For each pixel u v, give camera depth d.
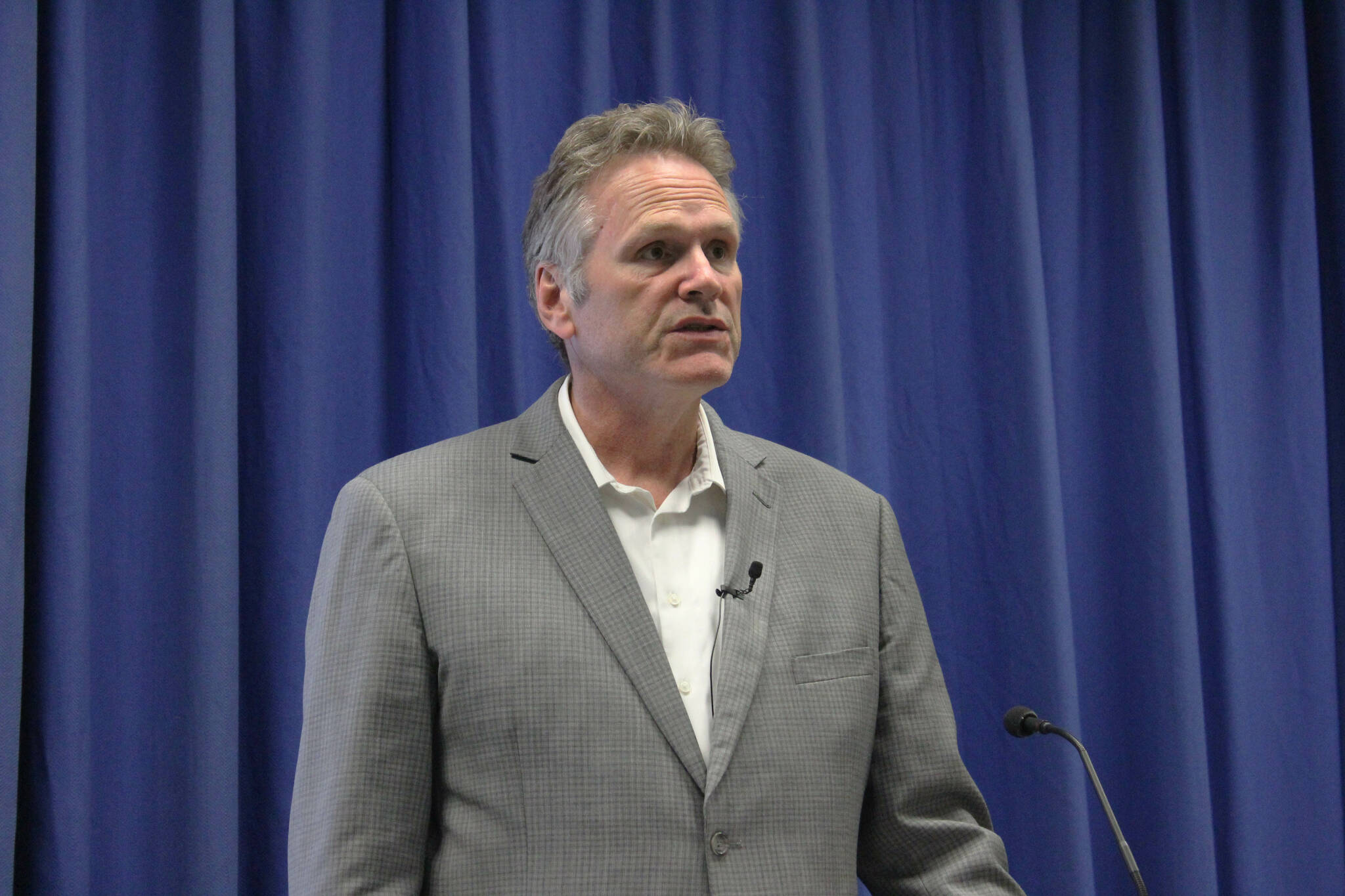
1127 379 2.85
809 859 1.22
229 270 2.12
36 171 2.06
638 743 1.20
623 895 1.15
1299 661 2.93
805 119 2.58
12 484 1.92
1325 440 2.99
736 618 1.30
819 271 2.54
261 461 2.18
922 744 1.37
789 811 1.23
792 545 1.40
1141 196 2.84
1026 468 2.66
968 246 2.80
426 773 1.22
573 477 1.35
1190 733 2.68
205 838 1.99
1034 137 2.90
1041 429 2.65
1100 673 2.81
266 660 2.14
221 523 2.06
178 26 2.19
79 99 2.06
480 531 1.30
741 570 1.34
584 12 2.48
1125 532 2.82
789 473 1.50
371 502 1.30
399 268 2.31
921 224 2.76
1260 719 2.88
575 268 1.38
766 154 2.63
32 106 1.99
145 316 2.12
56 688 1.94
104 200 2.12
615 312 1.33
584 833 1.16
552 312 1.46
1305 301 3.00
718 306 1.34
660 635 1.31
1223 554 2.84
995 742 2.64
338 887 1.13
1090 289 2.91
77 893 1.91
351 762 1.18
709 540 1.40
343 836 1.15
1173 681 2.70
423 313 2.28
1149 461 2.78
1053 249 2.88
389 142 2.35
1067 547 2.82
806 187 2.56
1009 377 2.70
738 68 2.64
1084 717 2.79
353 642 1.24
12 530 1.91
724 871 1.17
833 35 2.72
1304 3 3.14
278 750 2.12
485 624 1.23
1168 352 2.79
